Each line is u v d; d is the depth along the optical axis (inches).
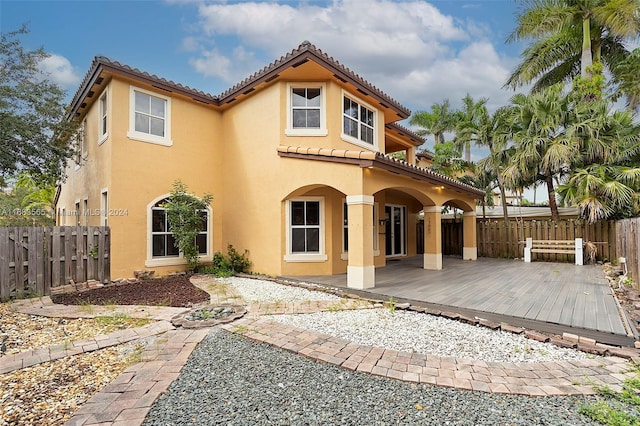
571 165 566.6
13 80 399.2
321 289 340.5
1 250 307.1
